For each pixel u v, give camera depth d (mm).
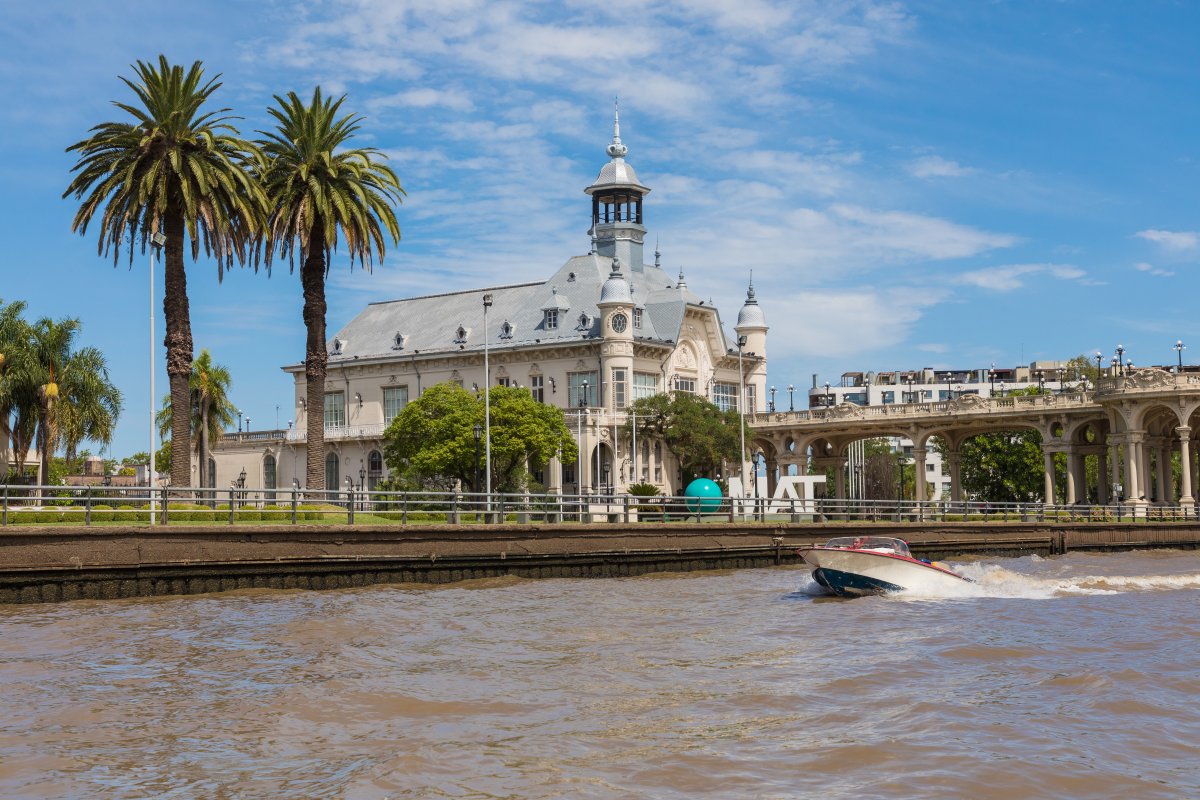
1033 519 77438
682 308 113062
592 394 108312
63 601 37125
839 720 20438
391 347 121312
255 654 27172
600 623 33375
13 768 17516
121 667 25453
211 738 19281
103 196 52594
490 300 75250
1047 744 18656
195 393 95312
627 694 22750
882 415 110375
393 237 61000
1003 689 23141
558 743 18844
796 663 26391
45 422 71500
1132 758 17859
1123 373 101625
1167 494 108875
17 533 36438
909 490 174750
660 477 109500
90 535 37750
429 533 45312
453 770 17281
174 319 53188
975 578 47656
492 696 22500
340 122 60750
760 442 120000
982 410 105125
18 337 71750
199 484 94812
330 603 37688
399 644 29016
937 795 16016
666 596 41219
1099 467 106500
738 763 17641
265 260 58719
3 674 24641
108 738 19266
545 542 48500
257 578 41188
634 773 17109
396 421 95500
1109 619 34438
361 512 57781
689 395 107125
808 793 16141
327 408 123938
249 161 58531
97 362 73938
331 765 17656
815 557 41031
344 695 22422
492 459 90688
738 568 55750
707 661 26672
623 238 120000
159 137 53062
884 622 33844
